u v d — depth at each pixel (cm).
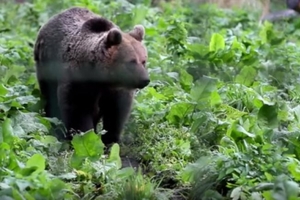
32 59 1616
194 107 1257
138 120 1273
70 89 1234
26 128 1155
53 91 1316
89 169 1034
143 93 1373
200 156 1125
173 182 1078
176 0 2356
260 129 1144
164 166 1107
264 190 937
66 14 1320
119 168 1066
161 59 1577
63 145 1156
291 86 1481
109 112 1256
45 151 1106
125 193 967
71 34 1264
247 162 1010
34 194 908
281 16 2194
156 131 1227
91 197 982
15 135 1100
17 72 1486
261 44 1653
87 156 1062
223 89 1375
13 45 1717
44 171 955
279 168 995
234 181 1009
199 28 1948
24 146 1088
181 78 1459
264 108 1197
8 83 1425
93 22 1257
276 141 1107
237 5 2450
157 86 1431
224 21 2112
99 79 1211
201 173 1024
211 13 2184
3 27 1973
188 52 1581
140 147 1194
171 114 1261
